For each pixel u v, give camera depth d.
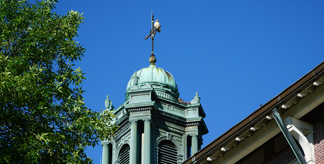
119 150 56.19
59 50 32.84
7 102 29.80
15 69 30.28
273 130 29.28
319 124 28.86
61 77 32.41
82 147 31.50
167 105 57.06
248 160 30.05
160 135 56.00
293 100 28.84
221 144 29.89
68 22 33.28
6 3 32.31
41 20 32.72
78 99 32.09
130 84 57.91
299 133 28.77
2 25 31.80
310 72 28.48
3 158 28.67
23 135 30.08
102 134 31.91
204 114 58.19
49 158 30.19
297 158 28.12
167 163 55.56
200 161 30.31
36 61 32.25
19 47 31.80
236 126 29.59
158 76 58.16
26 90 29.77
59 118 31.34
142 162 54.47
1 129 30.03
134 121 55.47
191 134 56.72
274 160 29.59
